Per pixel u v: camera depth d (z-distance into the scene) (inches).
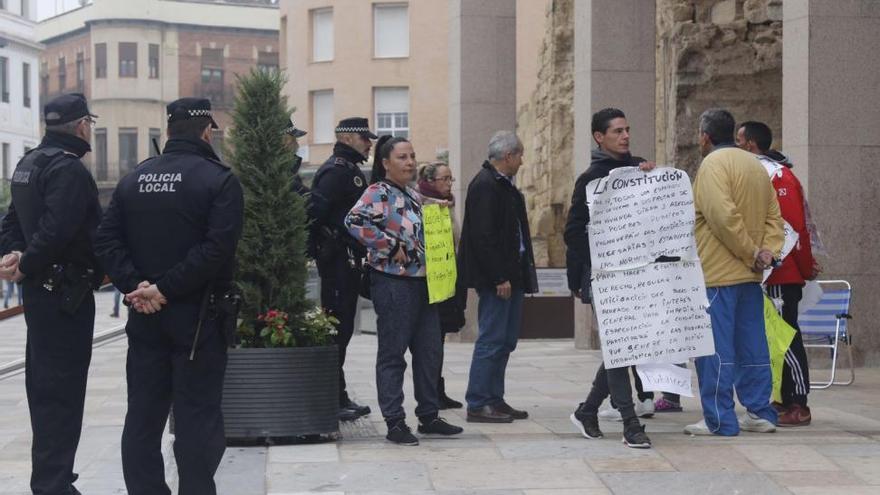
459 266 357.7
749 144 365.7
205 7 2989.7
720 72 649.6
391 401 320.8
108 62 2952.8
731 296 327.0
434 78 1744.6
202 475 233.1
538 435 335.0
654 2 606.9
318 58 1798.7
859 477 276.7
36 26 2608.3
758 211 327.3
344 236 362.3
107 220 236.8
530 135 1097.4
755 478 275.9
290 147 325.4
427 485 271.4
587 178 322.0
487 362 358.0
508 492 264.7
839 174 484.7
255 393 312.7
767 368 335.3
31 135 2600.9
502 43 698.8
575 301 650.2
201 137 239.9
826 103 483.2
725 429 328.8
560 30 951.0
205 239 231.6
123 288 233.9
